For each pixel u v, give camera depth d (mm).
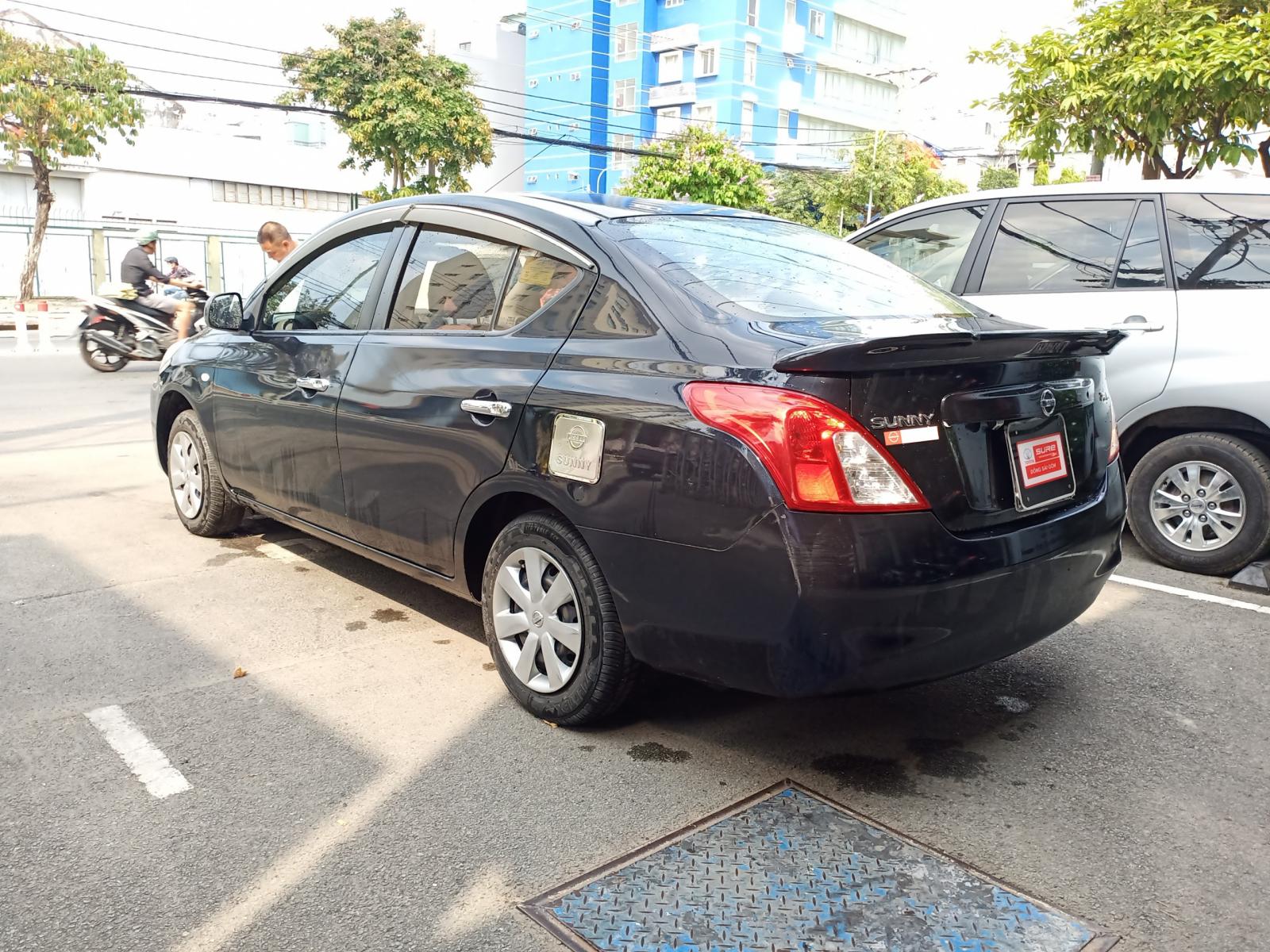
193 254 34781
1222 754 3059
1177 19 8055
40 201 24812
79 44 24297
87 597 4273
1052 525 2789
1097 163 9367
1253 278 4594
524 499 3213
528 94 51781
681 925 2205
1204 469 4773
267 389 4207
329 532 4023
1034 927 2217
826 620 2438
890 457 2459
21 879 2330
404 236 3818
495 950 2117
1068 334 2738
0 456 7363
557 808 2686
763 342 2605
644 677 2996
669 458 2635
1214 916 2270
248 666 3594
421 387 3393
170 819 2600
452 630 3980
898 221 5797
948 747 3084
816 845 2527
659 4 52594
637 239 3170
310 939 2143
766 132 52156
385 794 2740
